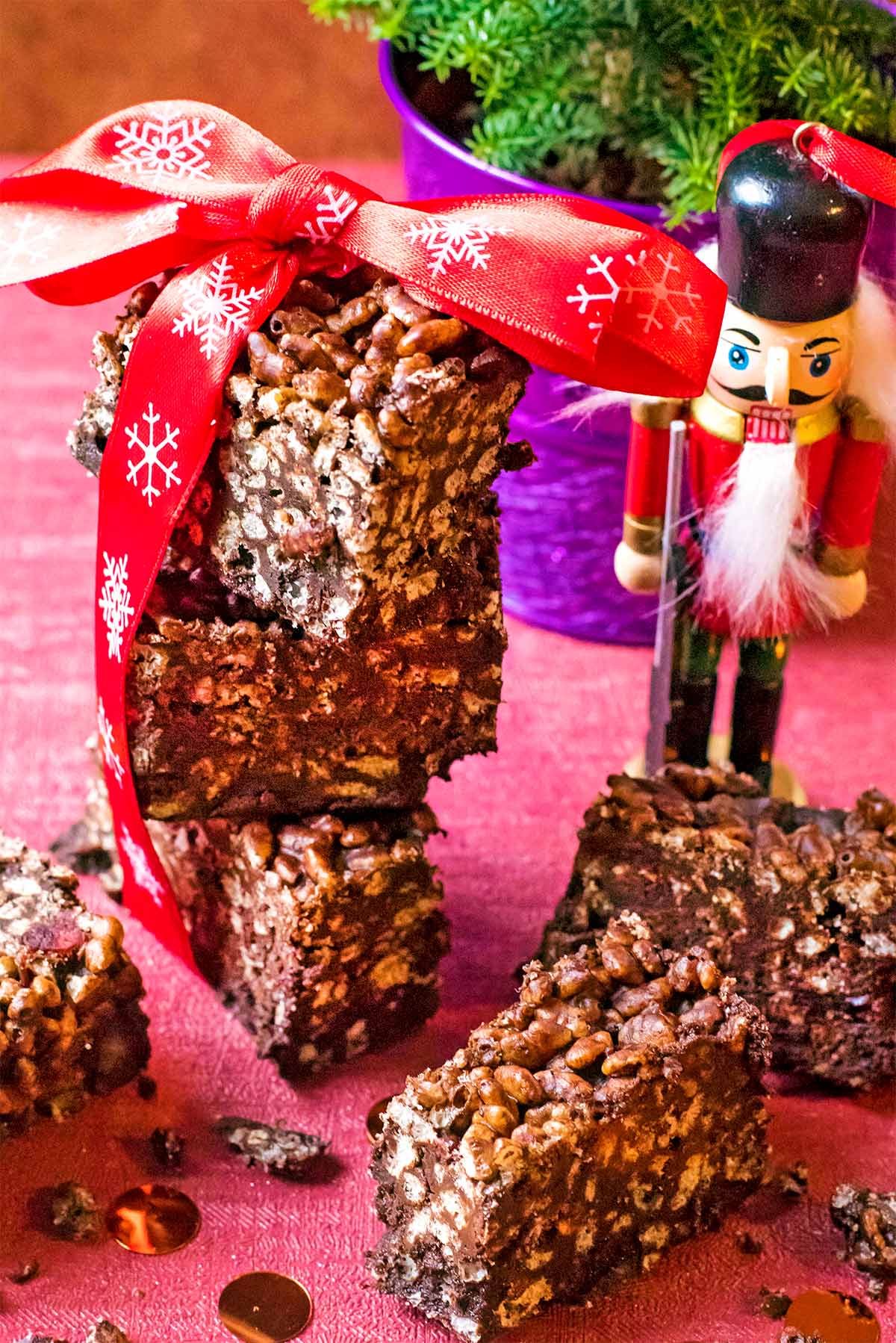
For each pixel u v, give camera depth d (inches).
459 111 25.3
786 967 22.4
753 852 22.6
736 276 21.9
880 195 21.5
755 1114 21.4
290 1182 22.0
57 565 28.0
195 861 23.2
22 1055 21.6
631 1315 21.1
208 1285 21.2
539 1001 21.2
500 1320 20.7
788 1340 20.9
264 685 21.6
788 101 23.2
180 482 21.0
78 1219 21.5
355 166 35.7
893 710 26.7
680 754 24.9
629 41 23.5
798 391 22.3
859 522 23.4
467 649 21.7
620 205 23.4
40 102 35.9
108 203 21.8
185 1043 23.0
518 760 26.0
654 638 27.4
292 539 20.7
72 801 25.2
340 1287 21.2
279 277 21.0
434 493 20.8
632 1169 20.8
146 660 21.5
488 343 20.8
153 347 21.0
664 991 21.3
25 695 26.3
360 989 22.7
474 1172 20.1
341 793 22.3
